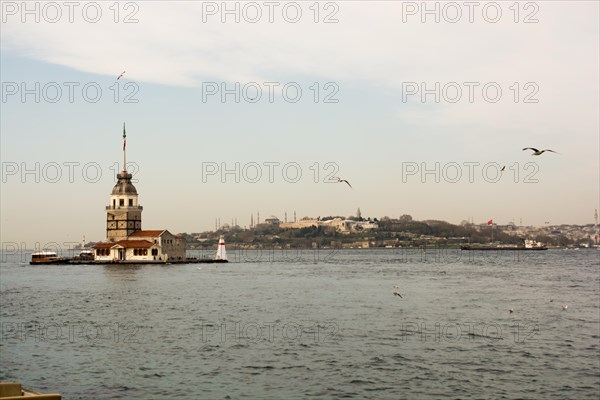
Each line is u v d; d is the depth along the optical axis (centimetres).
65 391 6069
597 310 11425
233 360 7212
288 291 15550
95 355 7475
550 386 6209
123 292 15412
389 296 14100
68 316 10906
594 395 5944
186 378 6500
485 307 11888
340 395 5950
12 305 12681
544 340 8344
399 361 7138
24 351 7694
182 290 15925
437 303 12588
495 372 6694
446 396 5906
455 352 7600
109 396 5925
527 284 17800
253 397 5888
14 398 3086
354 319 10269
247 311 11438
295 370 6775
